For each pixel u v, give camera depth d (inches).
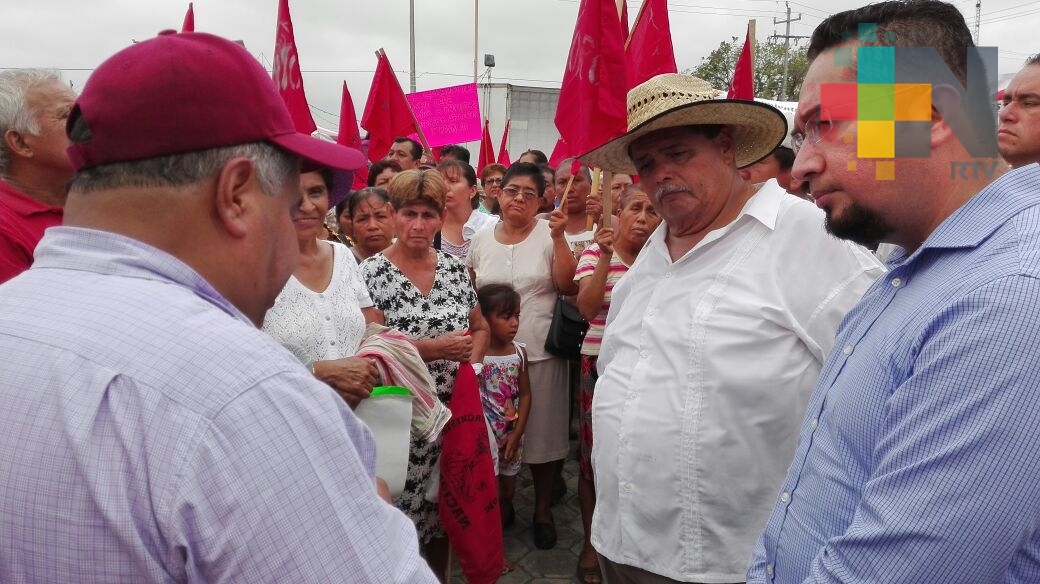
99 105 31.1
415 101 274.4
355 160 39.1
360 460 31.6
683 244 79.0
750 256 71.6
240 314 34.0
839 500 43.0
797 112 47.2
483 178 278.4
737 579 68.7
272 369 30.0
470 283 122.8
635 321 80.5
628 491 73.4
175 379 28.3
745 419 67.6
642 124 72.2
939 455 33.9
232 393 28.4
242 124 33.1
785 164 125.4
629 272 88.0
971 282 35.9
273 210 35.5
